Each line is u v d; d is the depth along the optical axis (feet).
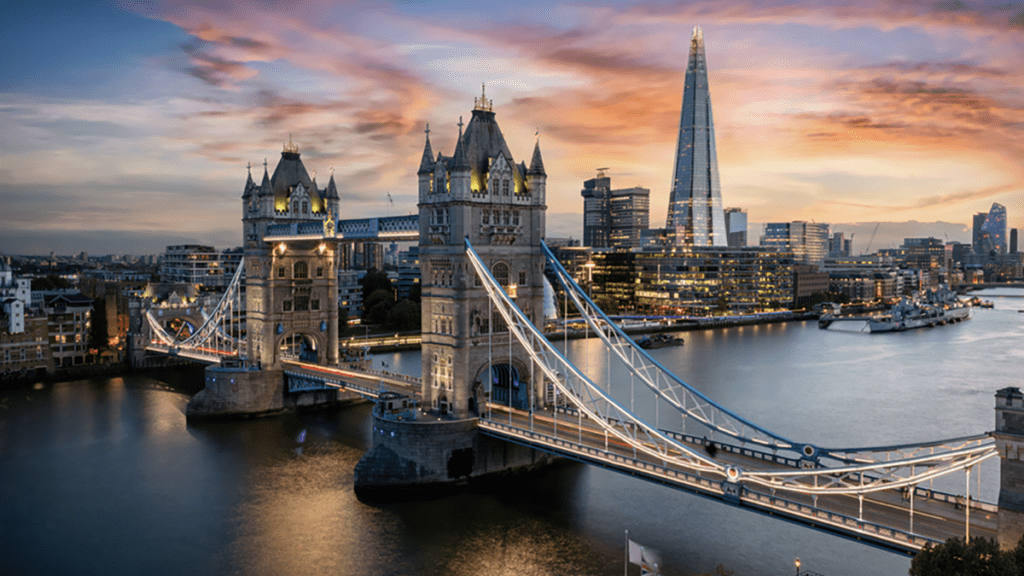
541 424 363.56
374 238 437.17
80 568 281.54
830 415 519.60
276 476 384.68
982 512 236.84
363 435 469.16
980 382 655.35
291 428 488.02
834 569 275.59
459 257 365.81
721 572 246.47
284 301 529.45
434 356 386.11
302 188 540.52
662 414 523.70
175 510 337.72
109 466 403.95
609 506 339.36
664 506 339.98
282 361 560.20
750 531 311.47
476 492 358.43
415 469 349.41
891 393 599.98
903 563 281.33
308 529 314.35
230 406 510.17
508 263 390.21
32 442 453.99
